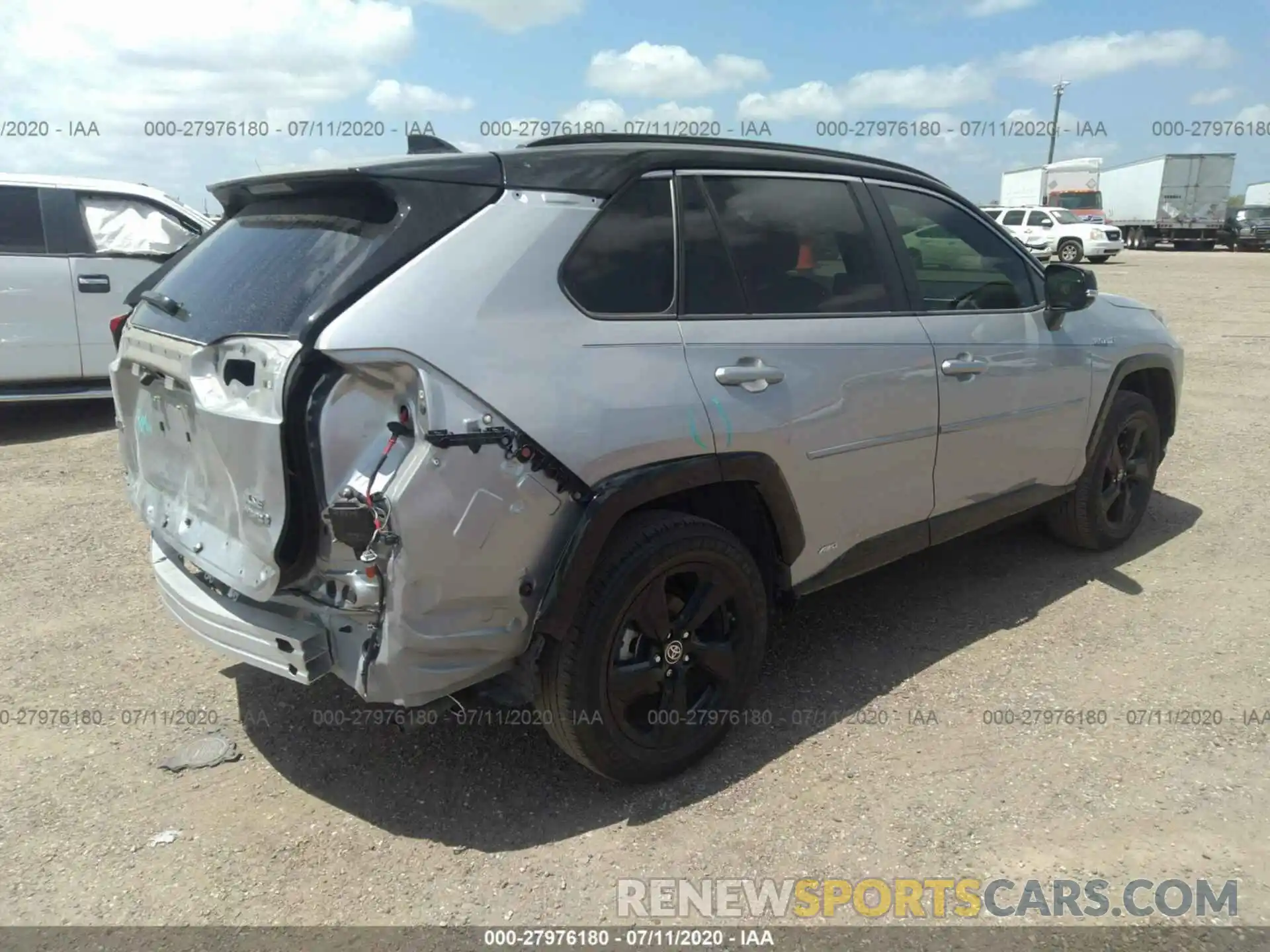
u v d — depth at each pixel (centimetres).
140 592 442
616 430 258
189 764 306
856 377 321
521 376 244
